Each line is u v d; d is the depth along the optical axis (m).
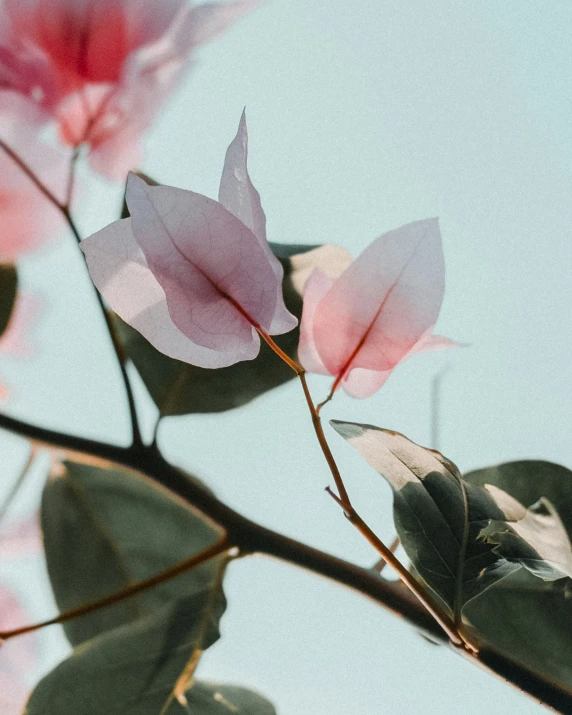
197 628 0.35
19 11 0.37
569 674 0.35
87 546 0.40
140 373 0.37
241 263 0.31
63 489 0.41
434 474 0.32
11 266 0.39
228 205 0.32
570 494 0.34
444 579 0.32
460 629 0.31
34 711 0.34
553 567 0.32
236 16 0.38
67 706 0.34
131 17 0.37
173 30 0.38
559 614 0.36
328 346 0.32
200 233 0.31
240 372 0.37
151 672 0.35
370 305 0.32
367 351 0.32
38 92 0.38
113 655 0.35
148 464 0.36
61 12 0.37
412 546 0.32
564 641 0.35
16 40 0.37
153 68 0.38
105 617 0.40
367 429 0.31
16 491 0.37
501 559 0.32
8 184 0.39
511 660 0.31
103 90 0.38
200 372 0.37
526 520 0.33
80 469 0.41
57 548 0.40
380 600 0.33
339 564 0.34
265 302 0.32
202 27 0.38
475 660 0.31
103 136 0.38
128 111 0.38
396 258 0.32
